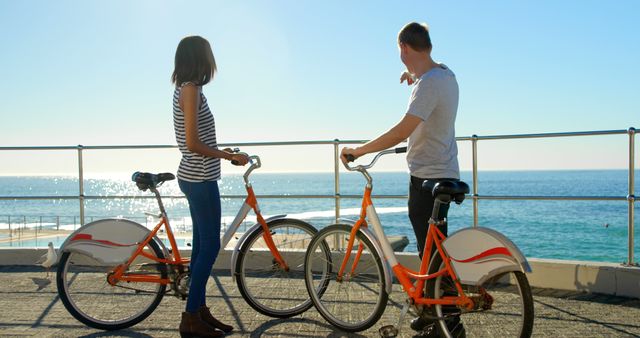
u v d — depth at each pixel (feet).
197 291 10.96
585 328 11.08
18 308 13.10
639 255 79.82
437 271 9.98
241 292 12.34
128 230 11.80
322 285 12.10
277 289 12.98
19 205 279.49
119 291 12.01
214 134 11.31
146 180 11.72
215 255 11.19
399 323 10.36
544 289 14.21
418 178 10.59
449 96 10.16
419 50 10.37
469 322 9.64
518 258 8.90
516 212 141.38
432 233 10.09
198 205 10.99
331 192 357.82
